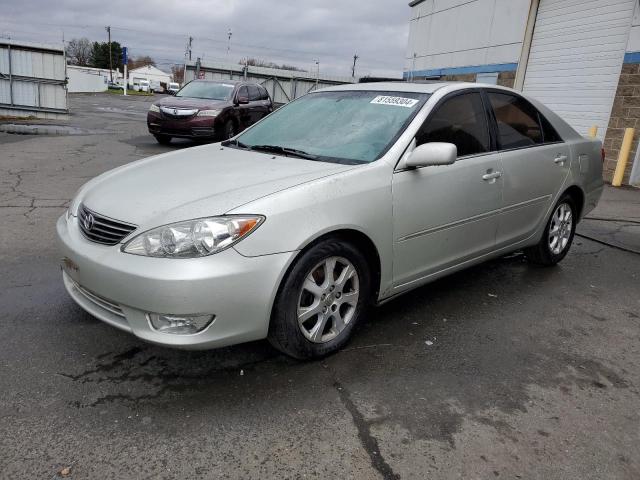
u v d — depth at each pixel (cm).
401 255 329
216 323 253
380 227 308
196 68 3102
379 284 323
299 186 281
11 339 308
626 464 233
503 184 396
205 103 1205
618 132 1080
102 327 327
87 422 240
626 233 653
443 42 1742
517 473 223
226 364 294
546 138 457
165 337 254
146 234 258
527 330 362
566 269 500
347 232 297
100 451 222
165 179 310
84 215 295
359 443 236
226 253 251
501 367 310
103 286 263
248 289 256
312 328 296
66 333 318
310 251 279
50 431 232
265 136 394
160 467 215
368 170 309
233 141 407
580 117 1196
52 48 1625
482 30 1523
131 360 293
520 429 252
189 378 279
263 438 236
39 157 952
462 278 458
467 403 271
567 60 1225
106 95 4503
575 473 225
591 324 378
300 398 266
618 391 291
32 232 516
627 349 342
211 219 254
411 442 238
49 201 641
